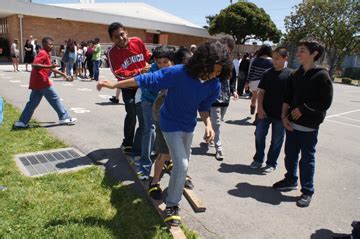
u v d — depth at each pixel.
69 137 5.65
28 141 5.23
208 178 4.36
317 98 3.46
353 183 4.56
